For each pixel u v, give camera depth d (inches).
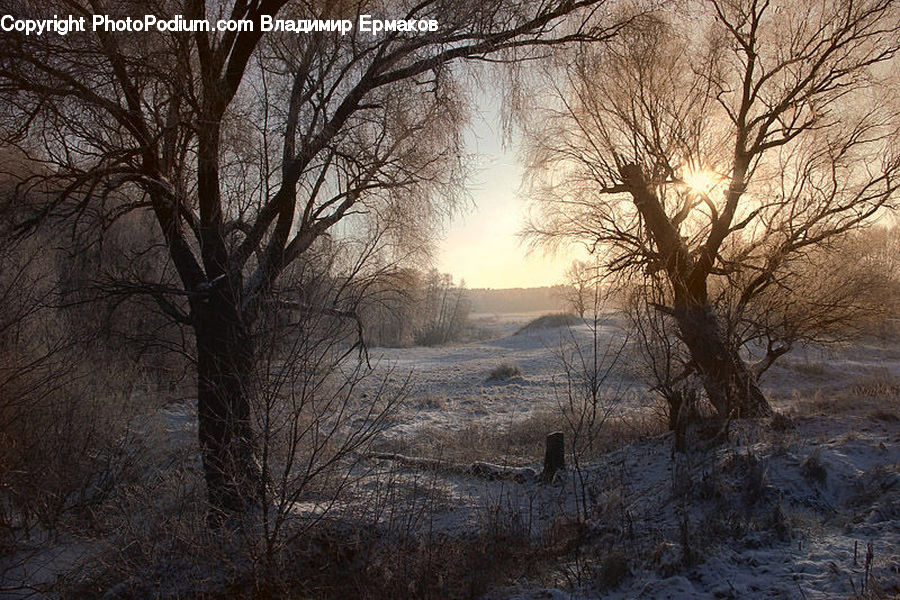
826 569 221.9
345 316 277.0
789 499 301.1
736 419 444.1
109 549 311.7
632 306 426.9
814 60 493.0
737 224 491.5
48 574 313.0
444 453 519.5
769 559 237.9
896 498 277.1
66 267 388.8
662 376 455.8
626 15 402.6
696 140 513.7
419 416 773.9
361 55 356.2
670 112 515.2
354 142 358.9
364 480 359.9
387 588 269.4
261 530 280.5
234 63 335.9
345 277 286.5
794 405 582.6
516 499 390.3
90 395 403.5
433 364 1469.0
